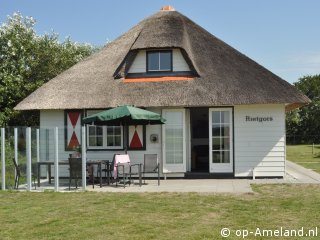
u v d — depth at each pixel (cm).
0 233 850
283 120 1673
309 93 6300
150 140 1730
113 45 2036
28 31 2695
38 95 1789
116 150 1753
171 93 1677
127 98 1694
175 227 875
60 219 960
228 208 1061
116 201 1175
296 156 3150
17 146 1465
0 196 1302
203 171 1744
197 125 2112
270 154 1675
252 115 1683
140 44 1784
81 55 3141
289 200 1159
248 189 1359
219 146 1700
